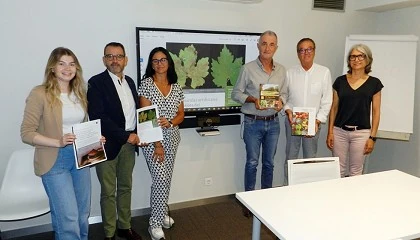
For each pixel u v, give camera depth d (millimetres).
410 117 3205
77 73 1909
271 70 2850
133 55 2723
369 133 2848
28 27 2373
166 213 2635
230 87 3102
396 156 3633
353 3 3531
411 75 3176
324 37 3463
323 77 2898
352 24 3582
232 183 3338
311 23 3367
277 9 3182
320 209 1536
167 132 2420
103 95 2139
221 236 2633
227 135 3217
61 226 1885
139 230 2715
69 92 1894
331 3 3416
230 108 3121
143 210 2988
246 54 3107
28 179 2297
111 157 2203
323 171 1997
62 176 1853
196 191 3197
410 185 1860
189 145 3078
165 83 2422
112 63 2139
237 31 3057
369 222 1423
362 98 2779
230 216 2990
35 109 1749
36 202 2270
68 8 2457
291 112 2924
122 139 2148
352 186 1833
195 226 2787
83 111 1957
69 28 2488
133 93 2332
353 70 2818
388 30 3613
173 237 2594
